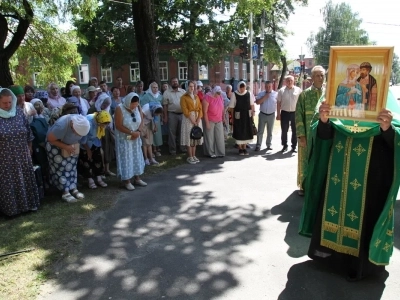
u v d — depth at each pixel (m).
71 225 4.85
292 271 3.63
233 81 38.38
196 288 3.40
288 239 4.36
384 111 2.92
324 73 5.31
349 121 3.28
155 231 4.68
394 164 3.11
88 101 8.73
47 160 5.99
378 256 3.25
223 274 3.62
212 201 5.74
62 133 5.43
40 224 4.88
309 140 3.54
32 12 12.07
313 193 3.67
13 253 4.09
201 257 3.98
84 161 6.32
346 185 3.34
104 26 26.98
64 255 4.05
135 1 10.65
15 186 5.07
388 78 2.89
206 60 28.30
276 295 3.26
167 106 9.21
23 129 5.10
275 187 6.41
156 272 3.69
